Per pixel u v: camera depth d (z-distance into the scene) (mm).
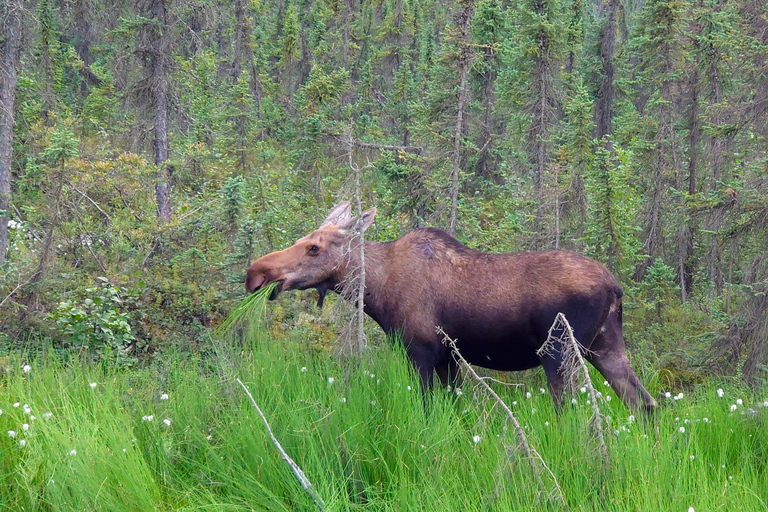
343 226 9172
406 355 8766
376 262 9180
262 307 8969
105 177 17219
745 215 12664
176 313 12344
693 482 6172
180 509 6043
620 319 8688
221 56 46938
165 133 22812
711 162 23375
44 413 7047
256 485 6332
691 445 7055
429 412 7566
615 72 38719
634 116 28094
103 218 16828
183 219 15578
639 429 7473
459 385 9328
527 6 23016
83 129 29125
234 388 7906
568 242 15008
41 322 10953
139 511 5957
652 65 25172
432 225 15281
